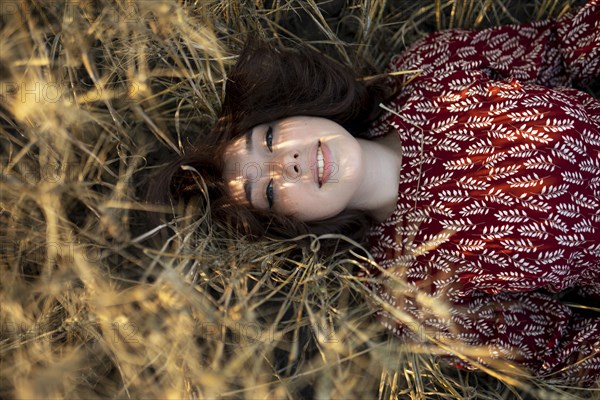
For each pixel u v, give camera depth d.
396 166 1.26
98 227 1.22
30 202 1.17
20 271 1.20
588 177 1.15
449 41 1.28
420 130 1.20
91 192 1.21
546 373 1.27
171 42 1.22
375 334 1.36
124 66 1.20
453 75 1.22
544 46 1.29
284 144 1.14
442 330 1.27
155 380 1.19
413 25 1.42
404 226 1.24
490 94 1.18
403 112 1.22
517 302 1.29
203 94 1.30
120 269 1.31
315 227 1.26
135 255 1.33
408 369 1.34
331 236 1.18
